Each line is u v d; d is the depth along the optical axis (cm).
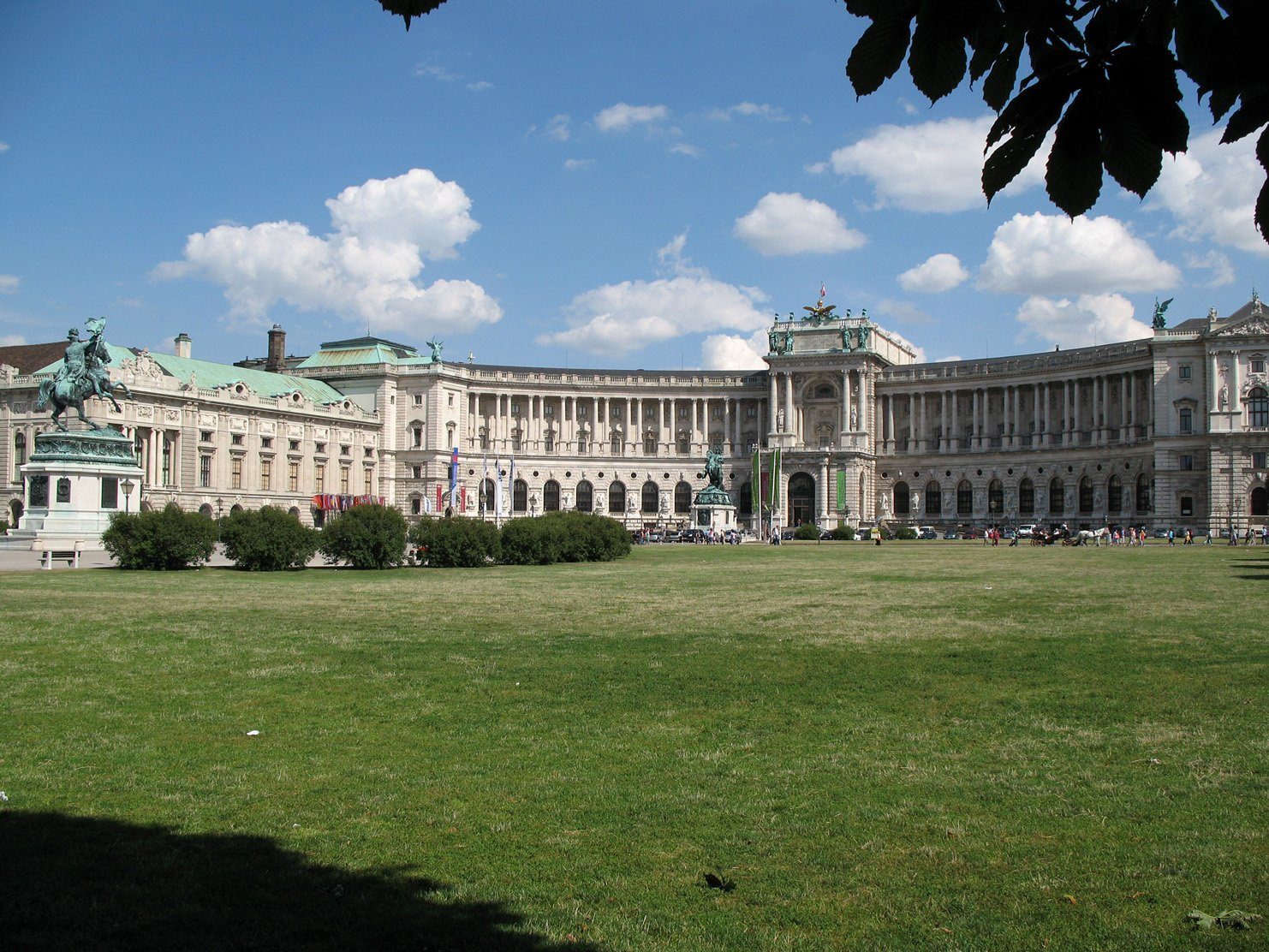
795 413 19212
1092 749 1912
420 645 3222
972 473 18512
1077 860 1359
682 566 7875
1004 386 18338
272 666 2809
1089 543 12738
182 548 6969
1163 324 15850
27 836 1459
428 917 1195
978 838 1450
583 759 1870
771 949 1110
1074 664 2784
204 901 1238
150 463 14138
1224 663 2761
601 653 3048
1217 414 15088
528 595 5078
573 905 1230
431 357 19725
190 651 3081
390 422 18788
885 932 1148
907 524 18988
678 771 1794
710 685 2541
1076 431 17375
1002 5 681
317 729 2094
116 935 1143
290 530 7238
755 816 1552
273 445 16225
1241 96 690
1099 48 684
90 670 2734
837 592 5234
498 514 16450
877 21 695
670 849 1416
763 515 18900
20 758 1861
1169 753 1872
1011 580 6031
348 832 1484
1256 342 14950
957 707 2278
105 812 1570
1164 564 7619
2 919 1179
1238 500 14912
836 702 2341
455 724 2133
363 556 7431
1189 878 1295
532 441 19850
